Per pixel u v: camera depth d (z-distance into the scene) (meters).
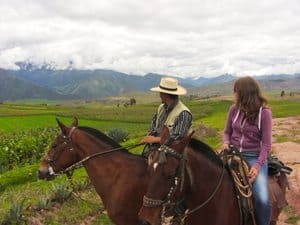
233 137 2.54
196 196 2.30
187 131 2.87
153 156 2.22
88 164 3.30
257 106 2.39
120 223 3.22
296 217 4.69
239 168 2.45
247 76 2.44
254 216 2.49
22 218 4.46
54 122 28.14
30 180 7.88
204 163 2.34
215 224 2.35
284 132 12.84
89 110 48.28
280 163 2.75
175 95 2.91
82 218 4.81
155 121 3.10
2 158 10.33
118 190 3.18
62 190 5.24
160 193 2.08
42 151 11.46
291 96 68.81
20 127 25.09
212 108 36.47
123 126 23.94
